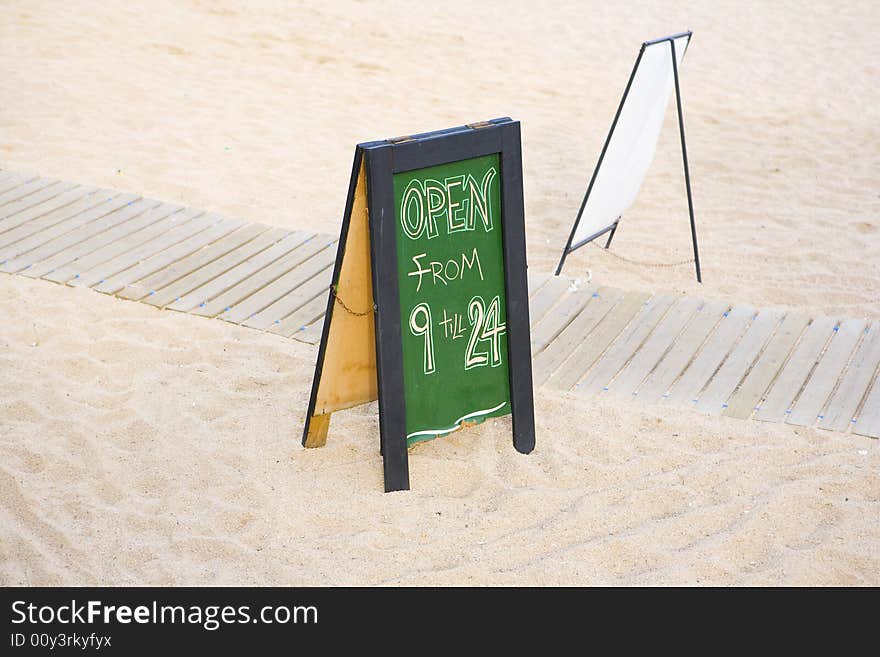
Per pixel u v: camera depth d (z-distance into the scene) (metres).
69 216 6.52
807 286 6.12
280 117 8.62
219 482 4.16
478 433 4.51
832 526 3.91
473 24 11.57
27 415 4.54
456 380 4.21
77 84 8.98
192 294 5.63
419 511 4.03
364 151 3.71
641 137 5.87
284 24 11.03
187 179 7.33
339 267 3.90
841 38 11.44
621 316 5.50
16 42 9.88
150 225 6.46
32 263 5.90
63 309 5.42
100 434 4.43
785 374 4.94
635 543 3.83
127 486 4.13
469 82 9.73
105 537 3.85
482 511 4.05
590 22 11.88
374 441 4.45
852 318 5.52
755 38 11.40
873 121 9.02
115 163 7.51
